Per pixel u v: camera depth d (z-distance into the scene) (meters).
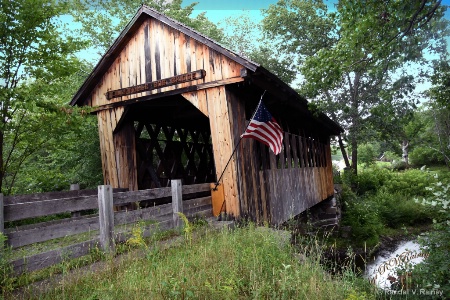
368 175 22.67
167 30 7.87
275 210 8.48
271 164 8.60
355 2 7.16
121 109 8.59
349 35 7.48
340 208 15.43
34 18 6.97
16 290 3.32
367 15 6.93
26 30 6.98
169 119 10.70
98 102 8.98
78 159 11.62
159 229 5.29
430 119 17.27
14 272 3.44
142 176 9.35
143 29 8.27
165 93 7.81
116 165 8.73
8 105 6.64
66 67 7.63
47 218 7.61
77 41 7.82
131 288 3.25
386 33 7.12
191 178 11.48
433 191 6.46
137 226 4.98
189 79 7.41
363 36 7.41
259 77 6.85
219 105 7.06
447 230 5.98
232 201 6.90
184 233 5.30
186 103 9.56
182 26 7.45
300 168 10.73
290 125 10.78
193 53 7.44
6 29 6.76
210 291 3.31
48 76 7.40
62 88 8.14
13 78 7.18
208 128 13.05
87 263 4.11
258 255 4.51
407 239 13.78
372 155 35.25
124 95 8.46
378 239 13.33
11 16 6.85
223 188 7.02
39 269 3.70
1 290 3.22
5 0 6.62
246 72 6.55
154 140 9.86
